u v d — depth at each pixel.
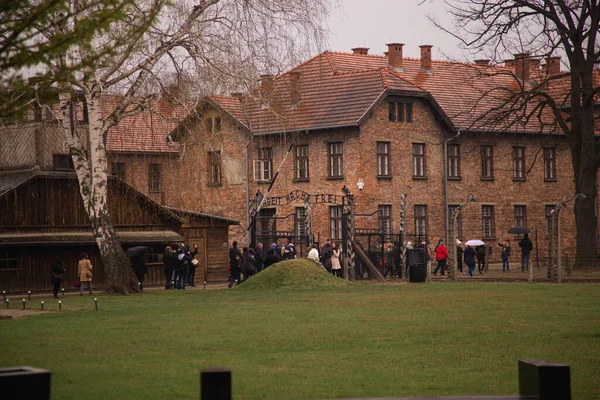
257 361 19.69
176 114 42.53
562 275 52.25
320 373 18.05
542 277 53.69
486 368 18.67
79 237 50.84
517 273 61.69
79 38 16.61
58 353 20.97
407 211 69.50
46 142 54.50
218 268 61.16
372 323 27.09
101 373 17.98
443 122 71.88
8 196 49.44
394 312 30.69
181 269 49.28
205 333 24.78
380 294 39.94
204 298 39.06
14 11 16.22
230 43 40.25
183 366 18.94
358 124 65.94
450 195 72.62
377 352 21.06
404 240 56.69
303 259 46.66
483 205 75.00
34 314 31.34
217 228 61.25
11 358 20.14
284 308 32.84
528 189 78.06
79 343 22.77
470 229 74.00
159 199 74.56
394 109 69.31
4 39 16.19
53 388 16.23
